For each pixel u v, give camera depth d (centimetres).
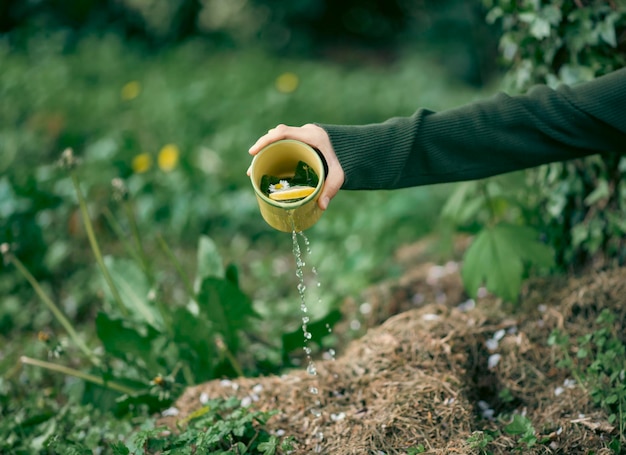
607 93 192
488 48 801
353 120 600
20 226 395
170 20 918
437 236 388
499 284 247
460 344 230
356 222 403
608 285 238
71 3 870
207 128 550
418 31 902
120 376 254
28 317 347
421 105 635
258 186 168
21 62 702
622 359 216
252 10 958
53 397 274
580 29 243
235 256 406
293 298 348
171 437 205
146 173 451
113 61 733
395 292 307
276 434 205
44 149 520
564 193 263
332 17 999
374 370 223
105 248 412
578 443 194
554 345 227
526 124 195
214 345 263
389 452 193
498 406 224
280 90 614
